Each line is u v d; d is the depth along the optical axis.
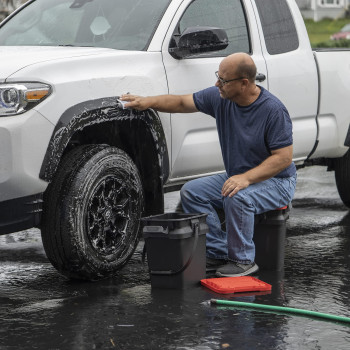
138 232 5.95
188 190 6.06
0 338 4.50
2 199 5.14
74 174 5.46
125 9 6.55
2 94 5.13
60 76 5.41
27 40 6.73
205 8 6.69
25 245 7.07
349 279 5.79
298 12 7.57
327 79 7.56
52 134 5.29
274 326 4.68
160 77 6.06
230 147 5.87
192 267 5.52
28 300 5.26
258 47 6.98
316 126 7.47
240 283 5.50
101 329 4.64
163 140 6.05
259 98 5.68
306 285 5.62
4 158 5.11
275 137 5.66
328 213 8.52
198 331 4.59
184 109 5.94
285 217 6.02
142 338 4.48
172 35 6.29
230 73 5.54
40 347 4.36
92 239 5.57
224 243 6.07
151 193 6.20
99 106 5.53
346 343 4.40
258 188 5.76
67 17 6.76
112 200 5.70
